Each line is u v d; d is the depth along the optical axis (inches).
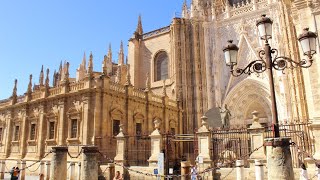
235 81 1644.9
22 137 1407.5
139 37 2018.9
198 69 1702.8
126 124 1249.4
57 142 1216.8
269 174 342.0
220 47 1721.2
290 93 1272.1
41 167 1046.4
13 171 944.3
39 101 1355.8
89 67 1178.0
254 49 1595.7
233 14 1722.4
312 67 743.7
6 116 1592.0
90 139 1094.4
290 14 1085.8
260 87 1546.5
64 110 1224.2
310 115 774.5
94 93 1131.3
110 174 952.9
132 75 1936.5
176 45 1740.9
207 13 1791.3
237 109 1635.1
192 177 751.1
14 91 1571.1
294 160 875.4
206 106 1643.7
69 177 1079.0
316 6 761.0
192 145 1535.4
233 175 792.3
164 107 1524.4
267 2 1585.9
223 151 1034.1
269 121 1555.1
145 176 906.1
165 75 1857.8
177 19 1770.4
